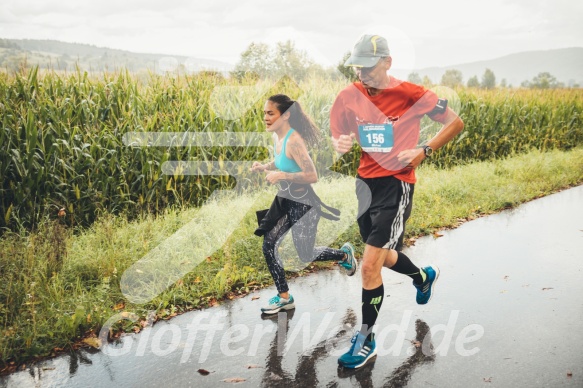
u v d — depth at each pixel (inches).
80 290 167.6
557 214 287.1
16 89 280.5
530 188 346.9
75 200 249.0
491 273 192.5
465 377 120.4
